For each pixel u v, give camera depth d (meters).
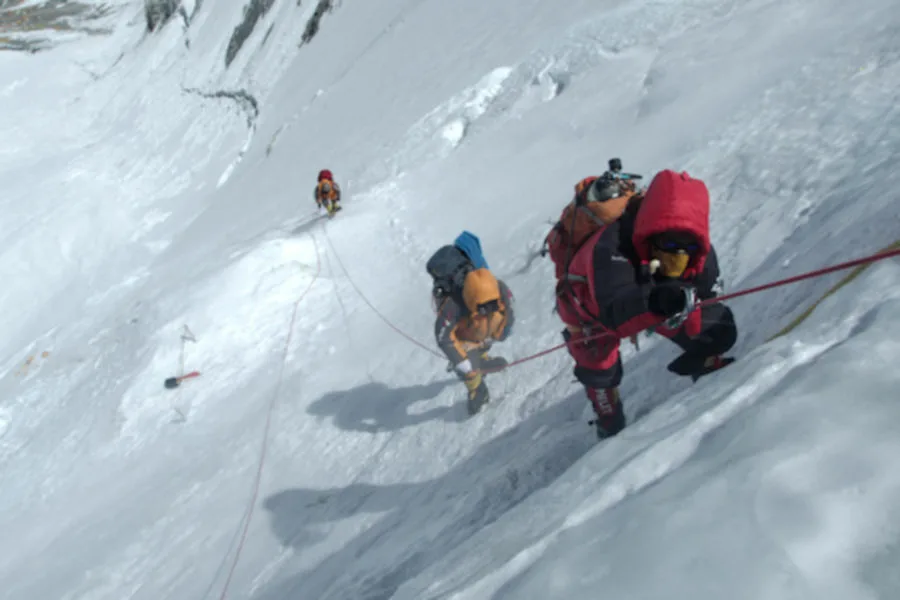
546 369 4.91
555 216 7.68
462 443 4.76
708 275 2.39
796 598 0.98
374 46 26.16
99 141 44.22
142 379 8.99
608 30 11.63
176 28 49.97
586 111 9.98
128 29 59.25
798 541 1.05
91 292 26.38
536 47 14.02
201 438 7.76
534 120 11.04
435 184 11.49
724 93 7.35
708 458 1.40
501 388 5.07
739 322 3.49
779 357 1.65
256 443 6.72
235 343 9.23
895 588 0.93
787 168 5.01
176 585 5.09
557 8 15.59
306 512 5.16
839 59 6.14
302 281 10.09
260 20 39.81
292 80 32.75
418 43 21.94
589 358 2.98
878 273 1.75
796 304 3.06
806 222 4.14
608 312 2.41
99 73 54.31
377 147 16.12
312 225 12.20
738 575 1.05
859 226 3.17
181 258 19.53
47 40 58.88
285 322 9.40
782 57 7.14
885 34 6.05
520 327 5.77
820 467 1.16
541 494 1.85
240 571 4.87
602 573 1.23
